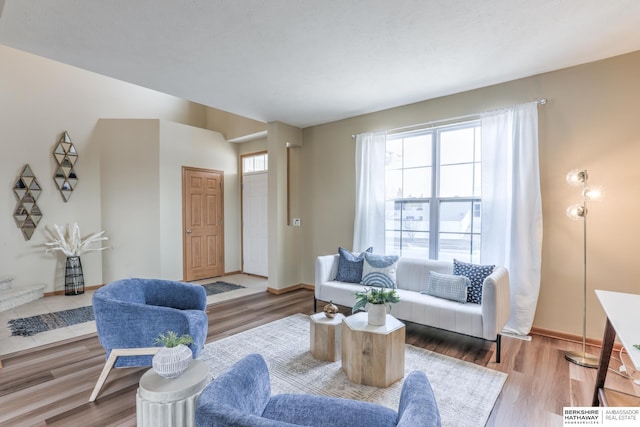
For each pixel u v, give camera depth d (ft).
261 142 19.56
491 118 10.53
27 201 14.48
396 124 13.09
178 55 8.68
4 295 12.89
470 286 9.76
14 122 14.25
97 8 6.53
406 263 11.60
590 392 6.91
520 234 9.90
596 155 9.11
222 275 19.92
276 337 9.99
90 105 16.34
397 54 8.67
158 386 4.74
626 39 7.95
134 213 16.80
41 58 14.90
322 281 12.24
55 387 7.20
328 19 7.04
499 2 6.46
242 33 7.58
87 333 10.39
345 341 7.68
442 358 8.61
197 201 18.63
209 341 9.71
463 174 11.53
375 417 4.06
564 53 8.65
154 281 9.11
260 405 4.23
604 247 9.02
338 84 10.77
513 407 6.41
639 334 4.59
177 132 17.72
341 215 14.94
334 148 15.17
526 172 9.86
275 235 15.51
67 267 14.99
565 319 9.61
